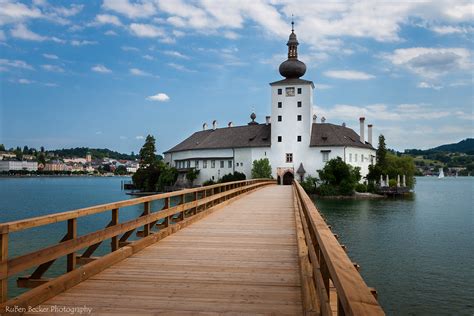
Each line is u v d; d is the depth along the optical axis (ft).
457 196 296.71
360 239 124.77
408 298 72.02
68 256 26.13
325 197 270.67
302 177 288.71
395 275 85.51
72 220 25.75
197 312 21.11
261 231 48.01
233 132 330.13
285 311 21.36
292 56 300.61
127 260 32.63
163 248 37.55
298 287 25.67
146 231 40.04
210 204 72.13
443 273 86.74
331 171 274.98
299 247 34.30
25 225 20.85
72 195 322.14
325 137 290.97
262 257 34.09
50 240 105.70
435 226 149.07
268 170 287.28
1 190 384.88
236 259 33.30
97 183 609.83
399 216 177.47
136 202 35.96
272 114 294.66
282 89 292.81
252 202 89.25
